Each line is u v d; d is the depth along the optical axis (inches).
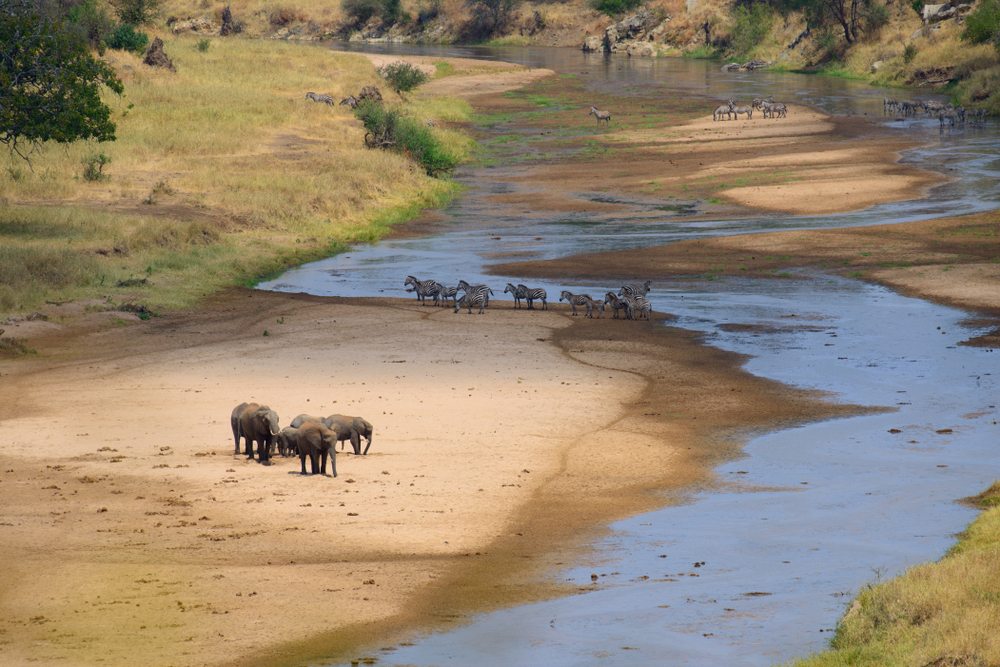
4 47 3366.1
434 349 2418.8
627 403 1972.2
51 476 1480.1
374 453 1616.6
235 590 1069.1
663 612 1021.2
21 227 3516.2
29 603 1027.9
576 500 1416.1
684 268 3410.4
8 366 2258.9
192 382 2096.5
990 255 3405.5
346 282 3294.8
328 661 908.6
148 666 889.5
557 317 2795.3
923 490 1461.6
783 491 1471.5
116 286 3016.7
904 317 2711.6
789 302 2918.3
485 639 957.8
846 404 1971.0
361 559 1175.6
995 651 853.2
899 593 970.7
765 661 900.6
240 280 3284.9
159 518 1300.4
